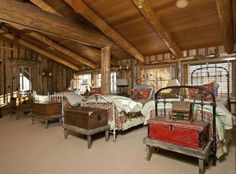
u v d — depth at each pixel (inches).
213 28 173.6
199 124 86.9
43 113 187.3
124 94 257.8
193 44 207.2
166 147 92.6
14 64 294.7
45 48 301.1
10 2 132.4
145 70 262.1
